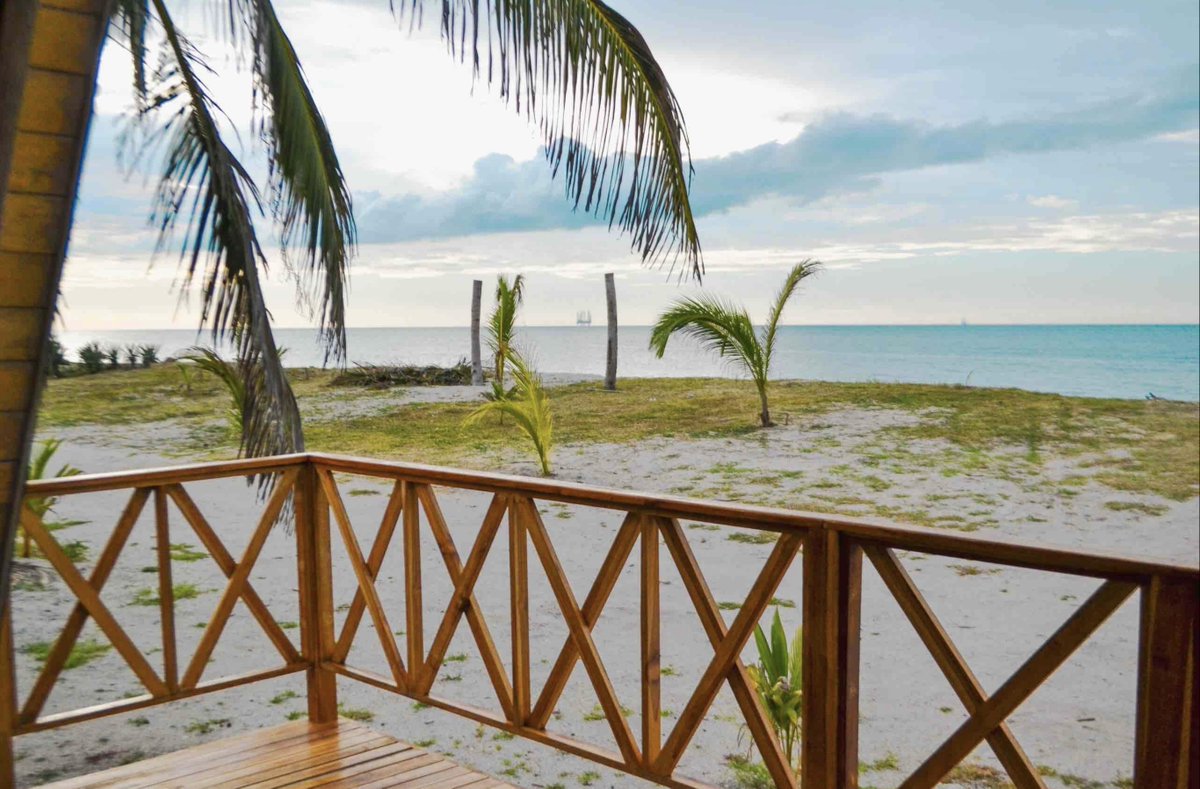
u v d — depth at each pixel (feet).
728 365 53.26
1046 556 5.71
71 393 73.61
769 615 20.17
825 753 7.00
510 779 12.56
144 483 9.89
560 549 26.37
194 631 18.60
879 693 15.67
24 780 12.15
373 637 18.89
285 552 25.57
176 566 23.75
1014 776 5.94
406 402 63.87
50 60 4.92
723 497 33.91
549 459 42.60
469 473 9.36
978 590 22.33
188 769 9.72
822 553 6.91
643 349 276.21
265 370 16.17
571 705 15.33
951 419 54.19
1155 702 5.35
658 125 14.05
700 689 7.65
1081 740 13.75
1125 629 19.52
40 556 23.72
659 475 38.45
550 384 78.74
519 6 12.57
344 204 18.28
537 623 19.72
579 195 13.44
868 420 53.98
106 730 13.89
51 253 5.37
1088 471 39.09
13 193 5.08
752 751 13.41
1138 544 27.07
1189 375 151.94
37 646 17.52
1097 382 138.92
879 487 35.65
